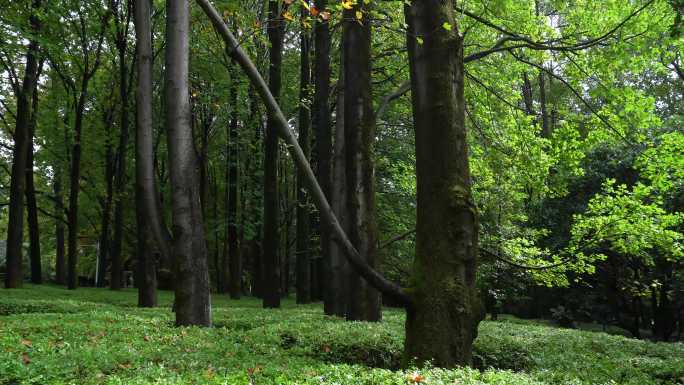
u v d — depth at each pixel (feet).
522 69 45.88
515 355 30.04
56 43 64.13
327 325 31.94
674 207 56.65
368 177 37.47
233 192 80.07
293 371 17.89
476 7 41.50
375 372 16.21
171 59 31.12
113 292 74.13
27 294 58.08
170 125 31.12
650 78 97.60
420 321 20.31
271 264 57.00
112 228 113.29
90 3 65.31
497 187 54.13
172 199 31.01
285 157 103.19
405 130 76.84
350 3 25.59
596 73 39.42
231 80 58.44
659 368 27.12
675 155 37.32
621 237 36.58
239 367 19.19
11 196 67.00
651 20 35.94
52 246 135.03
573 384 20.48
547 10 47.65
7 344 21.20
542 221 70.03
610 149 66.13
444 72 21.15
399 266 72.69
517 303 81.87
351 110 37.47
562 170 40.96
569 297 71.56
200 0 19.94
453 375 16.07
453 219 20.57
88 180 97.91
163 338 24.80
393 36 46.42
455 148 21.01
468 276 20.61
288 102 73.51
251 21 50.62
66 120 84.69
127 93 73.36
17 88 69.77
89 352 20.03
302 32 57.36
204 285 30.96
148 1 33.01
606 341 37.78
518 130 41.57
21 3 58.90
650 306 75.05
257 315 41.81
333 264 45.44
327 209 20.54
